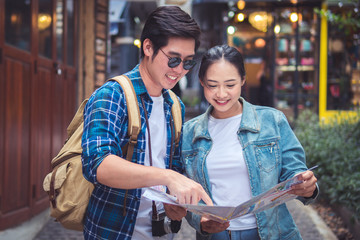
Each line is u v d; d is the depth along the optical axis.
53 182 1.82
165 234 1.96
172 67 1.66
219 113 2.07
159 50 1.67
